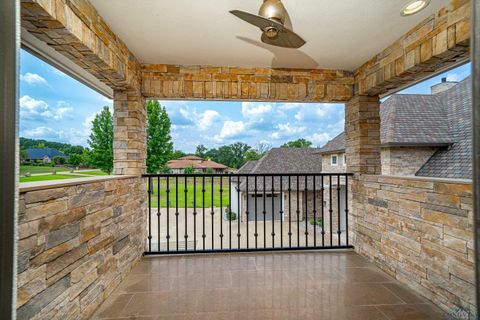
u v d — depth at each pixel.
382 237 2.67
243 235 6.13
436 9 1.99
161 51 2.71
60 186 1.52
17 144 0.47
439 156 6.15
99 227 2.00
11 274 0.46
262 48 2.66
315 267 2.70
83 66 2.19
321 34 2.37
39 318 1.35
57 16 1.49
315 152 10.11
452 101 7.14
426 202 2.09
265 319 1.82
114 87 2.78
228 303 2.02
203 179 3.18
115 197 2.29
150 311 1.92
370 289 2.24
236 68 3.13
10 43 0.47
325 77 3.24
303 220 10.20
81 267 1.75
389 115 7.16
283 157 13.38
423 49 2.15
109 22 2.15
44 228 1.39
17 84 0.47
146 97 3.15
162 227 7.06
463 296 1.76
